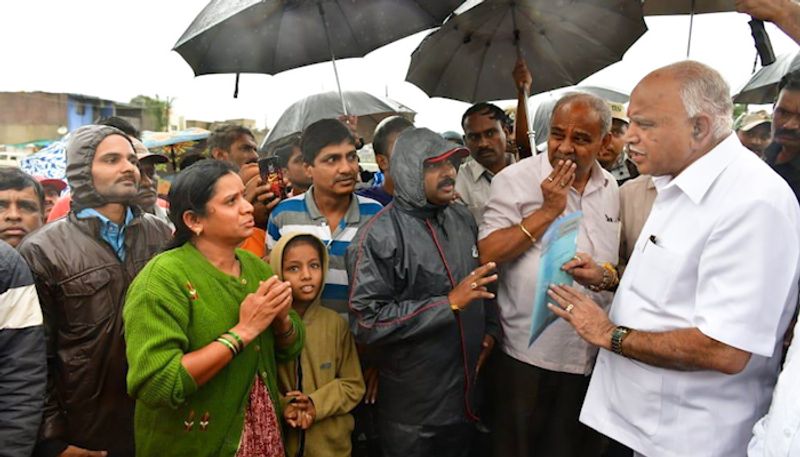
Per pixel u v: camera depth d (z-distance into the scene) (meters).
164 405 1.59
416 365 2.03
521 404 2.35
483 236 2.29
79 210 2.05
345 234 2.44
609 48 2.99
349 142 2.38
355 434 2.45
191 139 6.75
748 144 3.25
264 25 2.60
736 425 1.60
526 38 2.99
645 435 1.71
